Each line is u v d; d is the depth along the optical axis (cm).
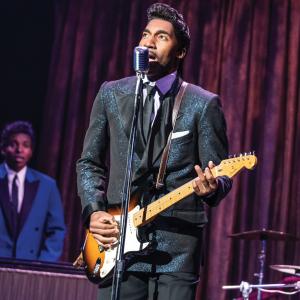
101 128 466
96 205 443
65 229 1029
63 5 1159
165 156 438
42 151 1130
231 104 1058
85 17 1150
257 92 1058
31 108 1153
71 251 1097
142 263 430
